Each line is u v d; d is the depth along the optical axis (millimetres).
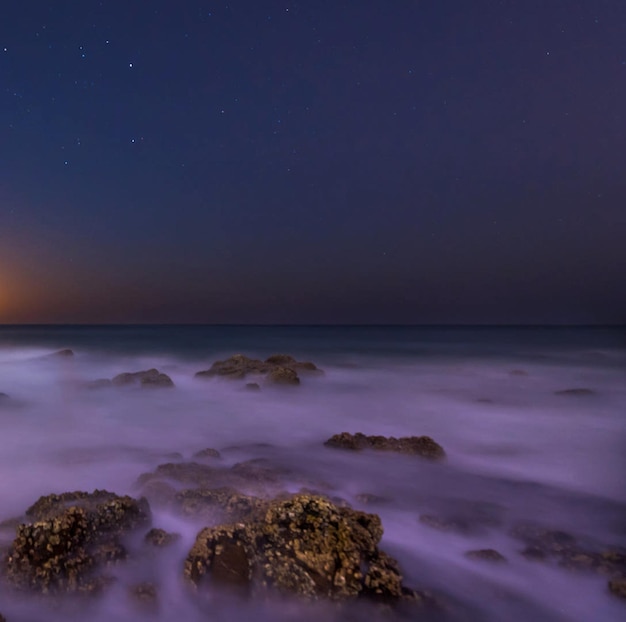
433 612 4766
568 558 5801
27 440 11773
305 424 13781
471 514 7383
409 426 13664
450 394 18609
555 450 11125
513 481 8969
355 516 5488
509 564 5789
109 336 59750
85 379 21844
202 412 15094
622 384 21078
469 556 5941
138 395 17281
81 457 10352
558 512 7512
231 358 22250
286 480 8469
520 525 6934
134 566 5266
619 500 8039
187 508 6461
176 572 5270
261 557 4867
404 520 7152
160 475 8031
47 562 4902
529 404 16641
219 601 4746
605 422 14141
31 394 17547
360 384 20797
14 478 9000
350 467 9570
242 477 8078
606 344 46188
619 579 5344
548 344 45906
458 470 9578
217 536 5051
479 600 5129
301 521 5074
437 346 43031
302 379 21031
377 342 49188
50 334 66625
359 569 4828
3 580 4840
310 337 59656
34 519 6184
